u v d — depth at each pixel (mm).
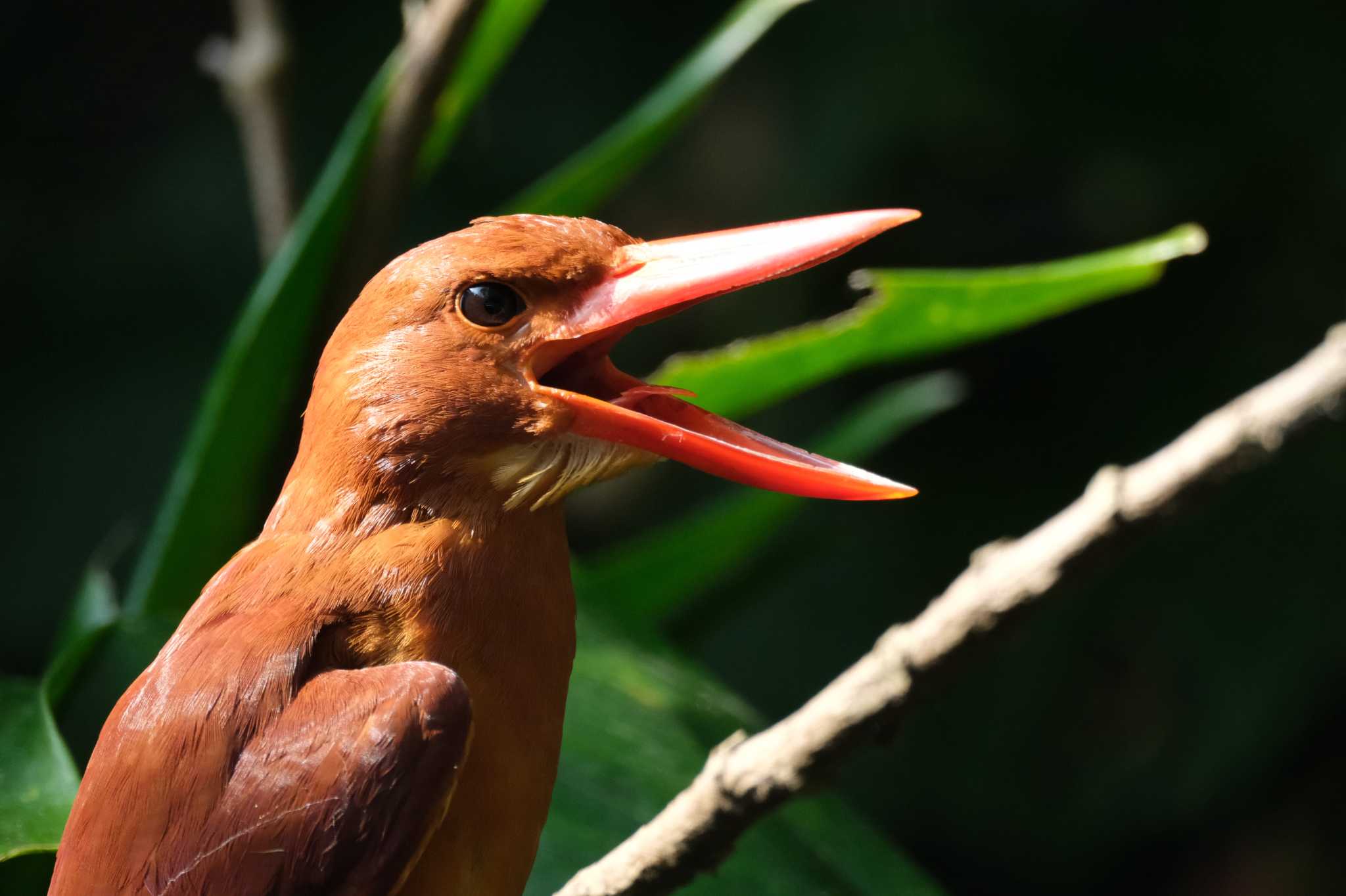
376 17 4652
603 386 2328
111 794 2295
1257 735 3857
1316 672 3848
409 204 2508
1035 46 4227
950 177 4301
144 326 4508
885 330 2436
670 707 2439
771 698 3986
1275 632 3887
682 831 2314
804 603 4098
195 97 4906
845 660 4027
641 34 4680
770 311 4484
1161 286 4242
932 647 2314
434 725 2289
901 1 4348
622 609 2518
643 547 2543
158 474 4301
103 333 4504
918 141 4246
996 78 4219
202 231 4586
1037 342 4312
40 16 4914
